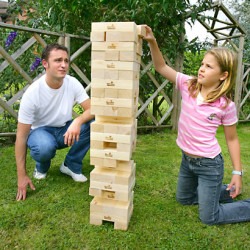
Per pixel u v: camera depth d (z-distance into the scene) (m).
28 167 2.39
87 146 2.10
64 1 3.02
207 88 1.62
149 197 1.96
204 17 3.83
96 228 1.57
